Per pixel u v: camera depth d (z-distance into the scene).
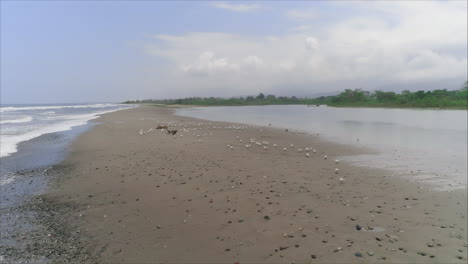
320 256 4.76
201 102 145.62
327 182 8.93
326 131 23.52
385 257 4.71
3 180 9.39
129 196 7.77
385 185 8.67
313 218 6.24
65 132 21.67
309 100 173.38
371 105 88.25
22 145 15.90
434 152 14.11
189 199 7.45
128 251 5.11
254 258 4.78
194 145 15.74
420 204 7.11
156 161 11.71
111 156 12.88
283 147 15.45
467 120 34.19
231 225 5.98
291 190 8.10
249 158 12.39
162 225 6.06
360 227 5.76
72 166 11.23
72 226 6.08
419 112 54.28
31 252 5.05
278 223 6.01
